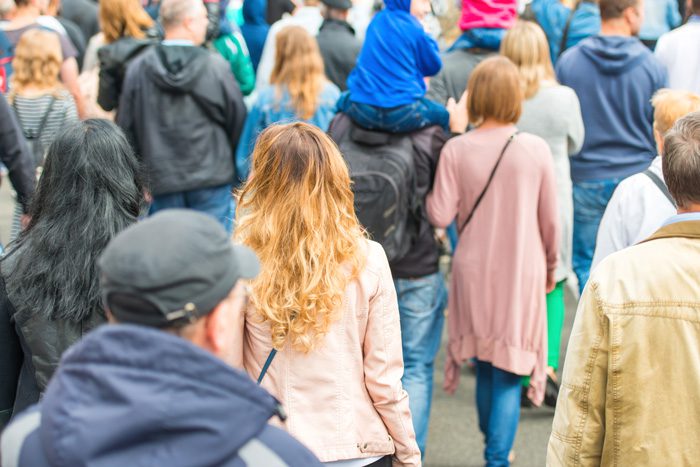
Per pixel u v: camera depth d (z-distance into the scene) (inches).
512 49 277.6
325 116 303.9
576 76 309.1
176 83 302.5
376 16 242.4
